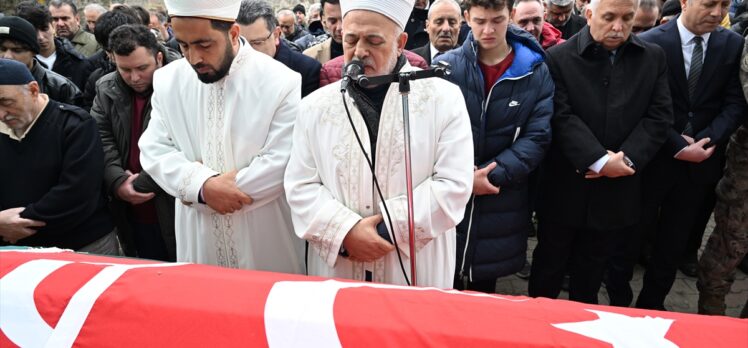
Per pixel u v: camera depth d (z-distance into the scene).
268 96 1.82
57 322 1.17
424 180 1.61
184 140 1.91
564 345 1.02
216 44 1.69
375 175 1.55
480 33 2.25
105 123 2.48
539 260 2.69
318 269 1.71
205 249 1.93
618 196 2.39
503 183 2.25
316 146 1.62
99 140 2.24
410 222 1.42
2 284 1.25
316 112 1.62
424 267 1.64
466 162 1.58
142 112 2.45
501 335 1.05
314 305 1.14
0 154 2.08
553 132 2.41
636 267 3.56
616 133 2.31
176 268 1.35
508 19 2.26
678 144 2.52
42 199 2.08
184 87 1.90
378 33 1.44
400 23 1.49
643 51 2.31
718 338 1.04
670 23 2.62
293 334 1.09
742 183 2.44
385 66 1.51
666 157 2.64
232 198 1.74
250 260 1.91
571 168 2.43
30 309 1.20
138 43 2.33
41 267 1.31
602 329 1.07
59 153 2.12
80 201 2.14
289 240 1.97
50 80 2.81
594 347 1.02
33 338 1.17
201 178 1.76
